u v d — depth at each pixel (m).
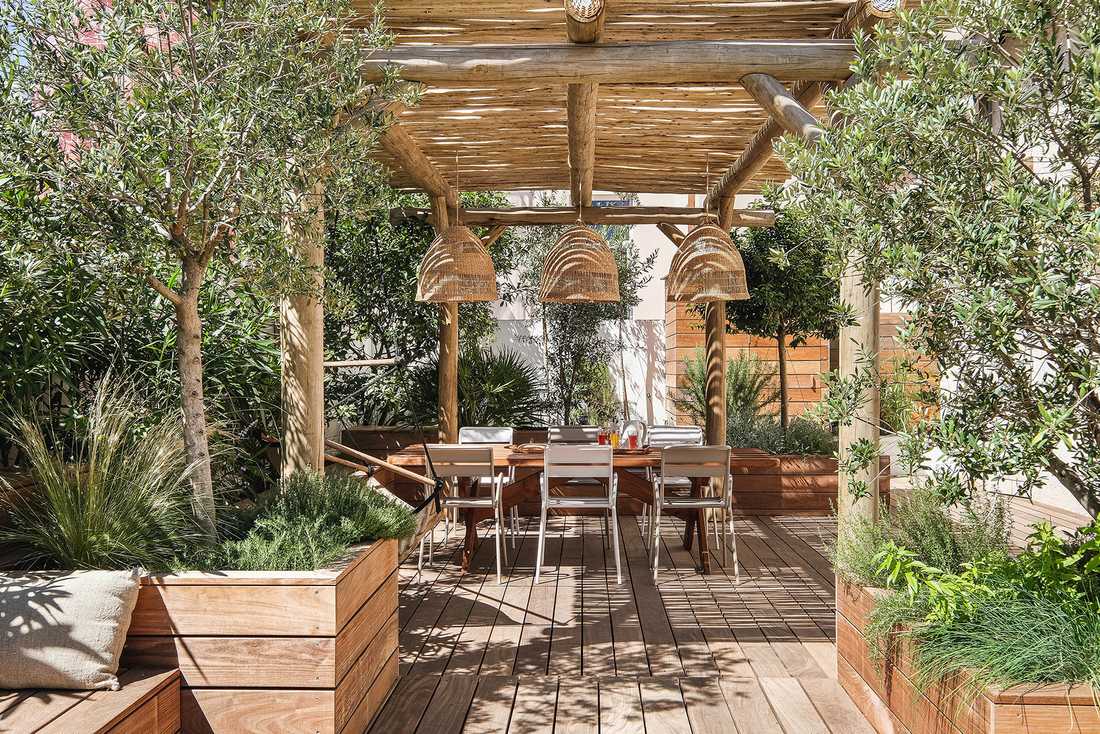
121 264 3.35
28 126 3.00
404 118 6.23
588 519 8.23
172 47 3.31
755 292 9.21
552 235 12.44
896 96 2.47
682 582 5.87
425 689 3.86
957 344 2.50
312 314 4.34
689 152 7.20
